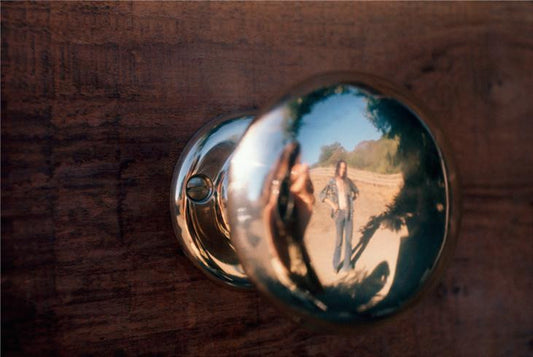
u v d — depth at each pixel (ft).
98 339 0.58
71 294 0.58
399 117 0.52
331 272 0.50
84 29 0.58
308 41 0.66
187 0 0.62
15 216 0.56
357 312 0.51
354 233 0.50
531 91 0.77
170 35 0.61
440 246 0.53
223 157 0.61
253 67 0.64
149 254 0.60
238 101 0.63
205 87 0.62
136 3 0.60
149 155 0.60
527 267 0.76
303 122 0.50
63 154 0.57
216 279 0.62
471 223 0.74
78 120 0.58
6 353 0.56
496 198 0.75
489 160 0.75
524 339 0.76
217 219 0.60
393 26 0.70
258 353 0.64
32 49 0.57
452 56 0.73
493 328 0.74
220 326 0.63
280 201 0.49
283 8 0.65
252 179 0.49
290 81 0.65
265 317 0.64
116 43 0.59
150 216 0.60
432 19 0.72
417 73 0.71
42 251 0.57
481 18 0.74
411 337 0.71
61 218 0.57
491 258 0.75
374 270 0.51
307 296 0.51
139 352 0.60
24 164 0.56
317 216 0.49
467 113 0.74
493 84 0.75
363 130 0.51
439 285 0.72
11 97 0.56
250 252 0.50
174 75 0.61
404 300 0.52
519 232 0.76
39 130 0.57
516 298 0.76
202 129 0.62
